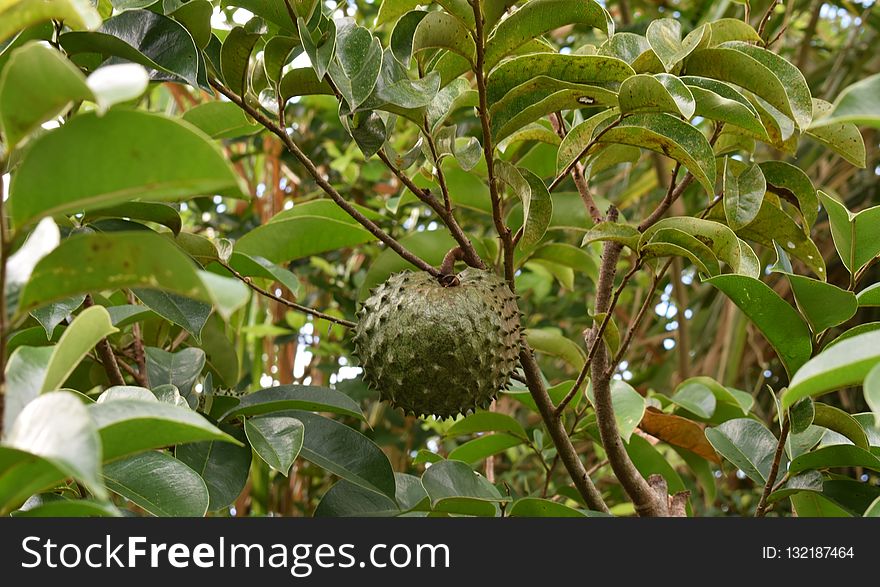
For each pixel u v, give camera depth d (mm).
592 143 1758
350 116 1688
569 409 2727
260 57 1943
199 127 2479
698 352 4492
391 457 4203
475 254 1988
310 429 2033
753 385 4828
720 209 2129
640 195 4445
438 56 1878
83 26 1132
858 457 1757
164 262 984
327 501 1936
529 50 1959
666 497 2205
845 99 1031
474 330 1873
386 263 2477
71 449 858
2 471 975
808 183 1975
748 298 1682
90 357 2355
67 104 935
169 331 2693
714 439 2127
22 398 1134
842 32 5281
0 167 947
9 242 960
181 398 1843
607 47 1936
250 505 3859
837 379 1165
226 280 935
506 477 4215
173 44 1662
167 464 1648
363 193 4141
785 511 4547
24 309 1027
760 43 1997
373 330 1943
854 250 1798
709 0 3809
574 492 2697
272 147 4051
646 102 1650
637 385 4645
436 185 2531
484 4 1641
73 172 947
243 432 2068
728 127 1995
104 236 969
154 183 963
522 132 2246
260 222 4047
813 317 1670
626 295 4953
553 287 4750
